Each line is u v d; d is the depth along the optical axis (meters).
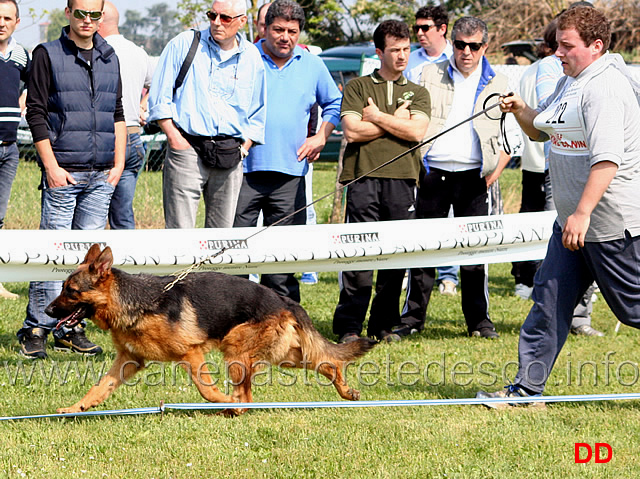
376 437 5.63
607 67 5.88
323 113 9.16
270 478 4.90
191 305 6.22
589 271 6.36
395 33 8.41
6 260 7.70
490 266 14.66
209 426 5.84
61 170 7.80
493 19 30.80
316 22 33.31
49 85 7.76
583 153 6.02
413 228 8.70
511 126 16.97
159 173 17.70
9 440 5.43
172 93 8.19
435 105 9.06
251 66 8.31
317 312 10.41
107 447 5.35
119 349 6.33
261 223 10.66
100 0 7.67
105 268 6.10
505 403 6.47
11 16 8.77
